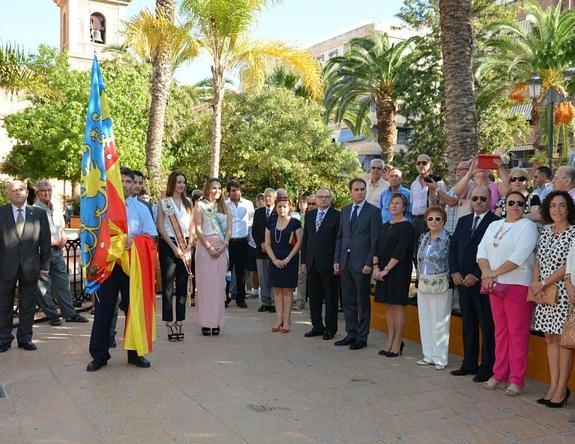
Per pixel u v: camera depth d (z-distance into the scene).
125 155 25.75
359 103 27.39
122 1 36.84
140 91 26.80
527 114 27.27
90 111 6.31
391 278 6.92
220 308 8.00
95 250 6.11
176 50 15.64
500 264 5.62
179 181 7.71
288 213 8.28
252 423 4.82
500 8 22.47
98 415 4.97
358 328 7.43
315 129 26.56
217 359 6.77
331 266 7.76
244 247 10.15
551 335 5.37
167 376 6.09
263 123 26.20
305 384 5.89
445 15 10.09
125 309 6.48
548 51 8.55
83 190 6.21
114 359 6.75
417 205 8.38
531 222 5.60
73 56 35.78
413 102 22.52
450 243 6.47
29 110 27.09
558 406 5.29
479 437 4.61
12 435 4.55
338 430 4.71
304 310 10.03
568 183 5.78
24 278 7.06
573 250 5.01
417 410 5.19
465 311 6.30
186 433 4.60
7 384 5.79
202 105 33.12
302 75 17.69
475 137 10.02
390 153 24.23
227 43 16.70
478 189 6.28
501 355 5.80
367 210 7.38
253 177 27.22
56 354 6.92
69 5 35.84
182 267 7.66
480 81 22.19
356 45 23.98
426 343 6.67
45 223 7.30
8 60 12.48
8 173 29.02
